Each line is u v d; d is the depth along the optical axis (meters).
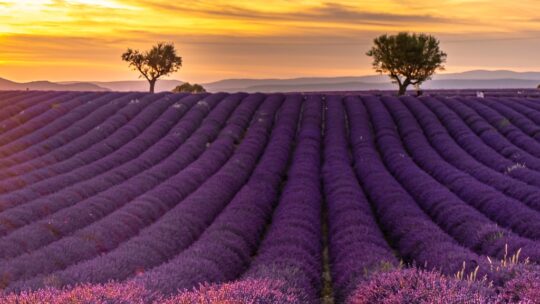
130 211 18.11
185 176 23.80
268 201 20.27
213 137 34.53
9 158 27.97
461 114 38.47
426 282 7.71
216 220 17.11
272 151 30.19
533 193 19.03
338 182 22.86
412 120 37.50
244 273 12.63
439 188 20.98
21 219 17.81
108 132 34.56
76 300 7.59
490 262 9.61
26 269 12.60
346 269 12.38
